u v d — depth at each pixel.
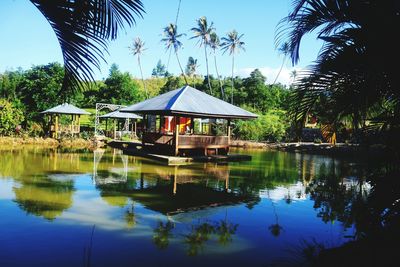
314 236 4.88
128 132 27.77
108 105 27.08
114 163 12.91
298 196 7.82
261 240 4.66
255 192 8.18
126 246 4.27
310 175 11.46
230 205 6.72
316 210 6.45
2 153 15.16
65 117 26.72
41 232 4.70
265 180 10.12
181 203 6.76
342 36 3.30
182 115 14.41
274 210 6.39
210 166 12.98
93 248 4.17
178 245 4.37
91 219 5.40
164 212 6.00
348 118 3.90
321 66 3.34
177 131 14.27
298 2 3.54
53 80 24.39
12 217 5.36
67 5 2.27
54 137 23.23
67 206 6.17
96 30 2.39
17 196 6.82
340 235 4.95
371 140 3.71
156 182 9.03
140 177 9.77
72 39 2.36
